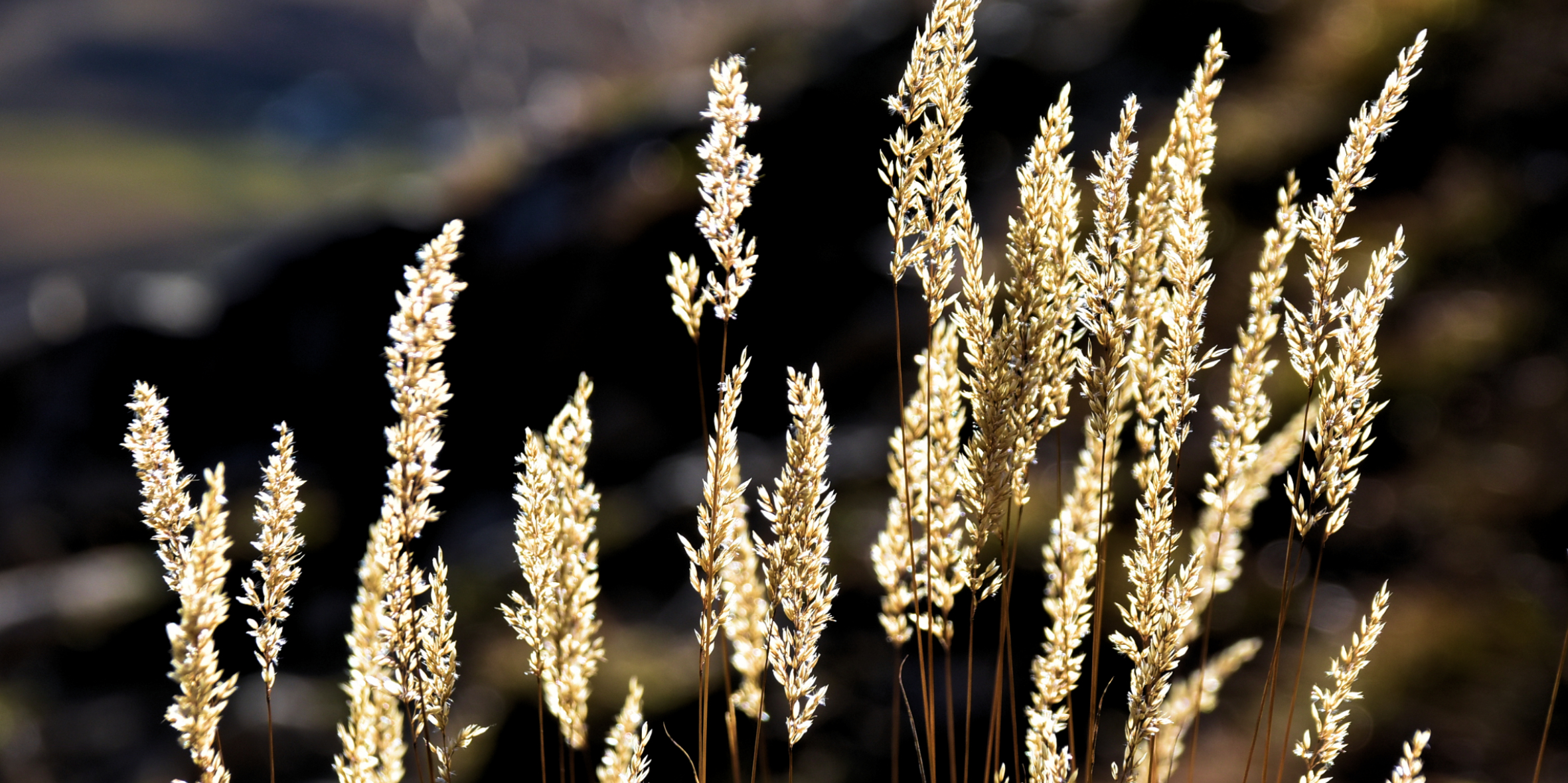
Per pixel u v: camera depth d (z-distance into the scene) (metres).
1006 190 7.80
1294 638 4.04
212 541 0.83
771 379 7.64
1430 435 4.90
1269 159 6.56
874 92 8.93
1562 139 6.00
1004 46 9.11
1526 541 4.18
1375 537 4.49
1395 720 3.48
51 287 10.98
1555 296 5.28
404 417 0.89
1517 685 3.50
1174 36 8.41
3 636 7.58
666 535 6.02
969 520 1.03
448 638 0.95
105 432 9.79
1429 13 6.90
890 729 4.15
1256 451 1.01
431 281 0.88
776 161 8.93
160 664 7.27
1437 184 6.20
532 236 9.38
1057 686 1.11
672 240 8.55
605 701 4.65
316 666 6.27
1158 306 1.02
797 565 1.00
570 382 8.48
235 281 10.52
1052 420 1.05
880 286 7.82
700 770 0.97
